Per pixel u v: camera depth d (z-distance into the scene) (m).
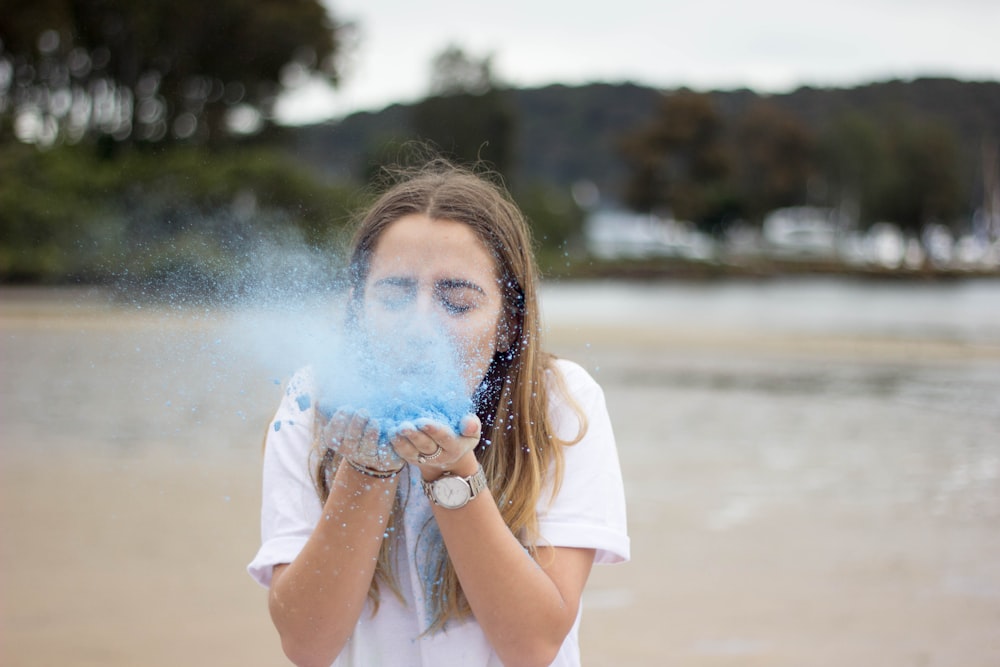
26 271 22.53
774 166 66.12
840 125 60.59
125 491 5.45
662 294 32.88
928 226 58.44
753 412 9.12
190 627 3.45
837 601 3.95
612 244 49.75
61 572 4.05
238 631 3.42
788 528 5.11
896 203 57.81
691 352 14.05
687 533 4.99
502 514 1.46
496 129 50.75
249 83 33.84
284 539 1.46
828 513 5.43
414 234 1.40
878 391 10.76
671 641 3.51
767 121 66.44
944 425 8.56
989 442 7.75
